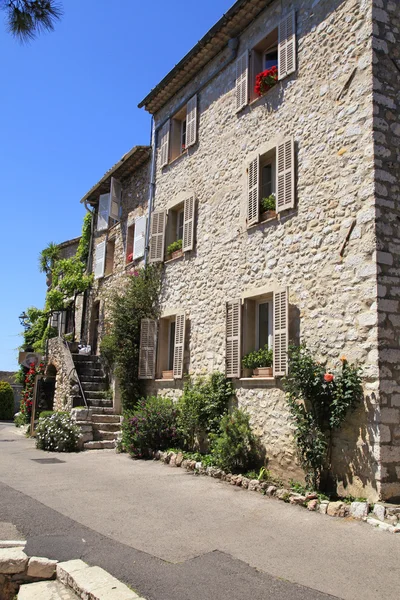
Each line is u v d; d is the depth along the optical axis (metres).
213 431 9.20
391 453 6.20
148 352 12.13
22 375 21.03
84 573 4.10
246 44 10.25
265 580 4.07
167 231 12.47
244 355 8.96
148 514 5.98
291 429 7.64
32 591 4.05
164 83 12.57
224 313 9.77
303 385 6.97
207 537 5.14
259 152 9.30
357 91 7.34
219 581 4.04
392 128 7.14
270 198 8.99
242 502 6.58
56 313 20.64
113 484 7.62
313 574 4.21
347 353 6.86
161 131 13.47
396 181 7.03
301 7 8.77
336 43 7.88
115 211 15.86
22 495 6.77
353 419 6.58
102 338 15.44
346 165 7.34
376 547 4.87
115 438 11.98
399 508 5.67
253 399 8.59
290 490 6.95
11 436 14.94
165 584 3.97
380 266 6.64
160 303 12.28
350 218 7.14
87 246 19.03
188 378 10.64
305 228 7.96
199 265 10.88
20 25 4.83
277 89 9.09
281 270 8.36
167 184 12.79
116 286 15.52
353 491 6.43
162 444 10.26
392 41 7.41
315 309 7.52
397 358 6.52
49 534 5.15
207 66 11.64
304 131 8.30
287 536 5.19
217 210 10.50
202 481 7.88
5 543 4.79
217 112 11.01
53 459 10.02
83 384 14.09
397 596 3.82
